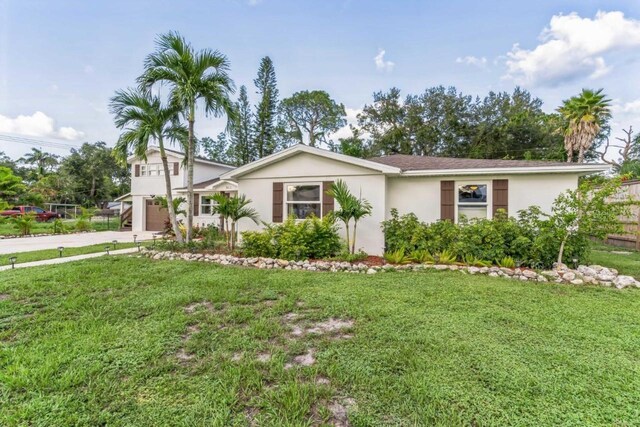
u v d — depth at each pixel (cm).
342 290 515
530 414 215
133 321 389
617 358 289
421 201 952
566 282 570
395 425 206
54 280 579
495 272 634
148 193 1931
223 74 943
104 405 230
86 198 3891
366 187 887
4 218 1680
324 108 3359
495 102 2848
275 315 409
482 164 941
